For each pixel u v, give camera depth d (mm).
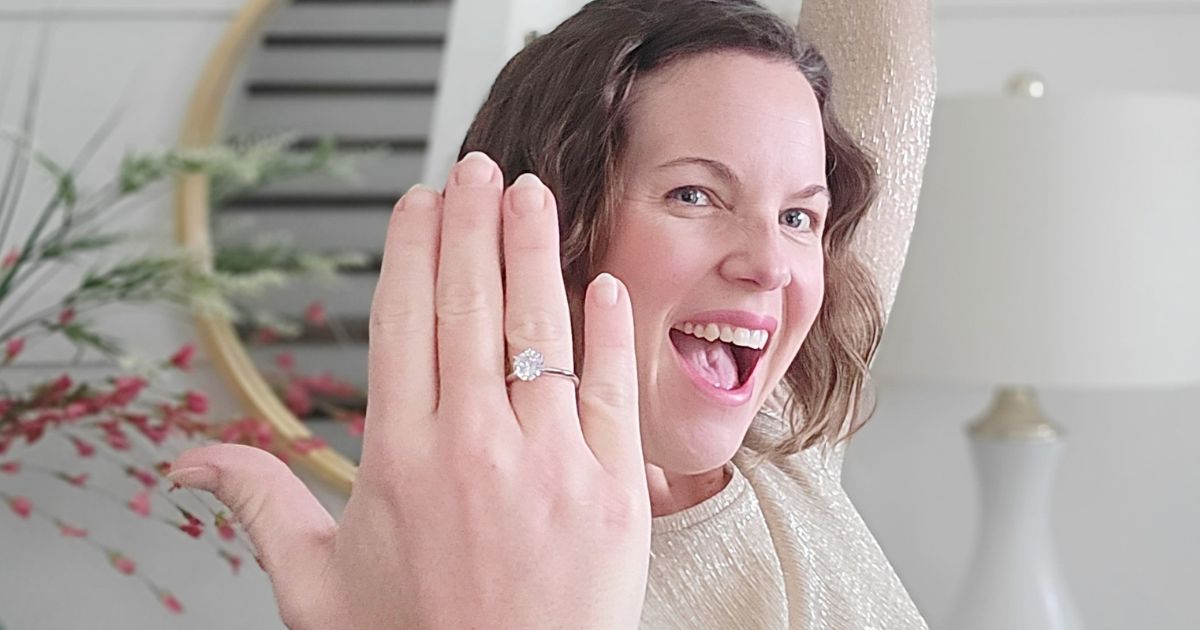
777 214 562
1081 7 1652
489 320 465
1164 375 1396
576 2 1483
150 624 1536
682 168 554
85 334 1367
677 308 562
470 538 439
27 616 1540
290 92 1480
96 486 1534
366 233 1461
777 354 597
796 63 589
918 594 1700
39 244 1540
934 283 1420
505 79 612
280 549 477
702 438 571
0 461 1529
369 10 1478
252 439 1391
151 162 1388
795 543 726
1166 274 1399
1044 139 1392
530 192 471
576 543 440
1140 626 1697
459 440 448
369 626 451
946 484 1690
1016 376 1392
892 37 835
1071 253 1386
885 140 827
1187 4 1643
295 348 1462
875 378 1470
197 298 1403
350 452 1451
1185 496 1687
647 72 566
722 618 691
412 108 1464
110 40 1568
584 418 468
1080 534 1703
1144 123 1400
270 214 1465
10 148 1554
